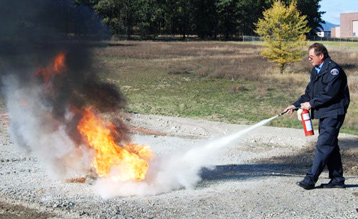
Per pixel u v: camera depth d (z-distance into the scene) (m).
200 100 21.36
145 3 77.81
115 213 5.69
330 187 7.06
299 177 8.17
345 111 6.71
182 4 86.19
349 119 16.75
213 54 42.91
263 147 12.30
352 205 6.10
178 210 5.83
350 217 5.60
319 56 6.67
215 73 28.11
